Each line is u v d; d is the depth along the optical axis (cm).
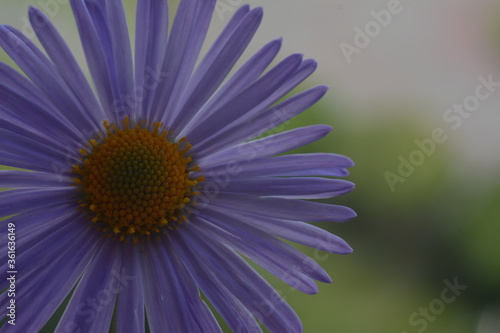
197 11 15
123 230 15
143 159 15
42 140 15
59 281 15
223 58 15
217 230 15
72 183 15
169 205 15
